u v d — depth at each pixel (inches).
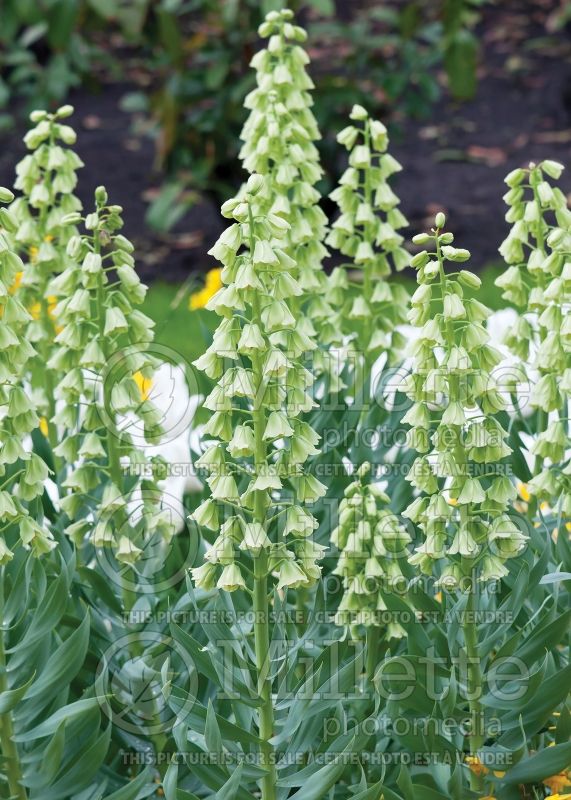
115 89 674.8
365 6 715.4
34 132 191.6
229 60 428.1
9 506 138.9
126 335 186.2
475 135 614.5
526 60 697.0
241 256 133.3
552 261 159.9
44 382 196.9
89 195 555.2
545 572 158.6
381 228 194.7
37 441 179.2
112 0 411.5
